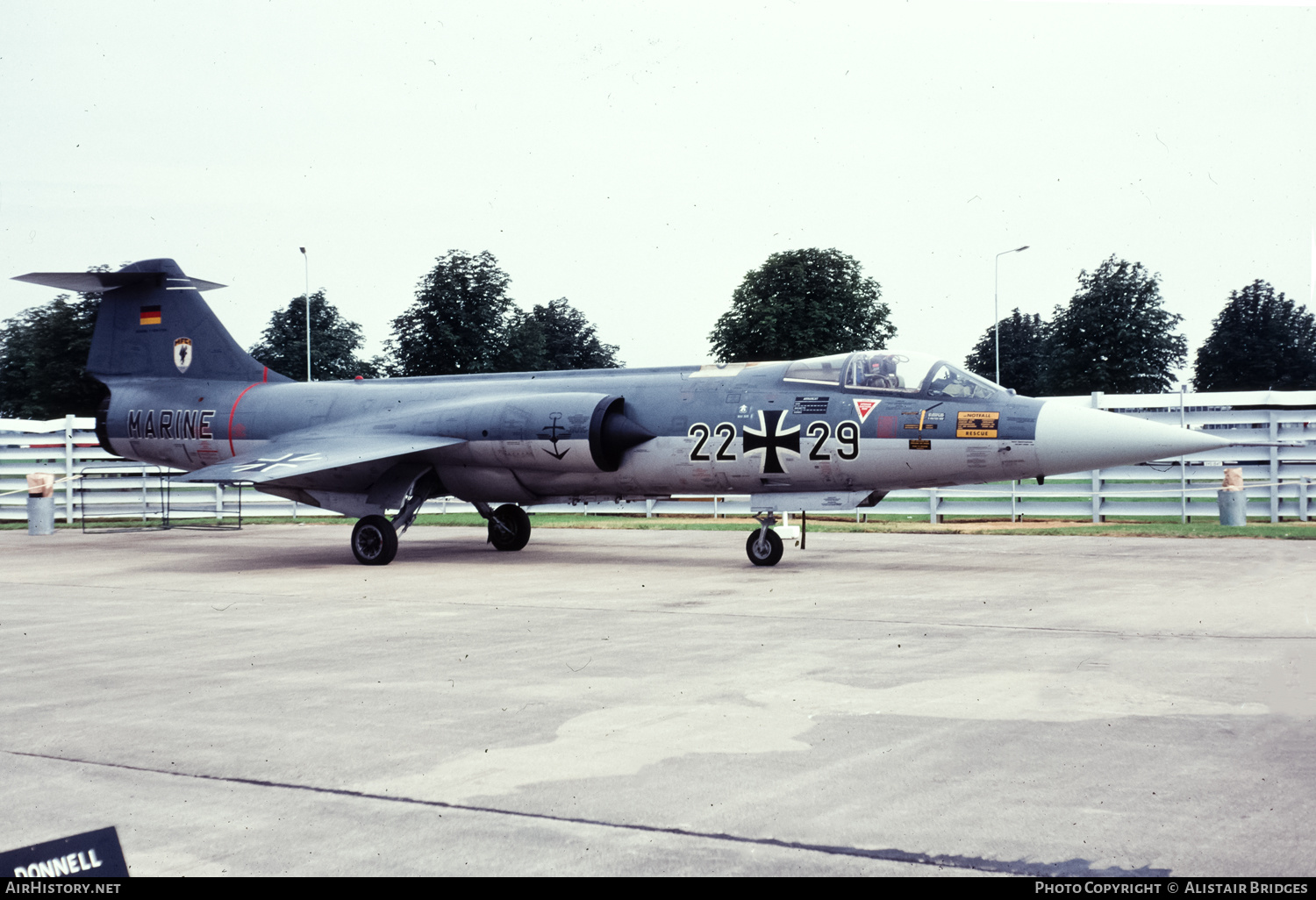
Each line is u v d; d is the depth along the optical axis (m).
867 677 7.02
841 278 55.09
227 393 20.23
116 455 21.30
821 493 15.34
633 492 16.62
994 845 4.02
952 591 11.69
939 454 14.45
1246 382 64.00
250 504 28.00
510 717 6.07
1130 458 13.85
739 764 5.08
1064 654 7.77
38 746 5.57
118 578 14.44
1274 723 5.69
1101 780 4.75
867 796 4.58
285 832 4.28
